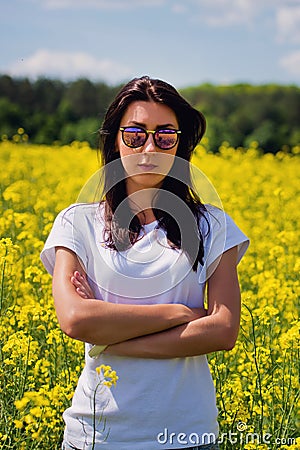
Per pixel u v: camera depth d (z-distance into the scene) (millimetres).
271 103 28281
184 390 3049
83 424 3102
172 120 3139
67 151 16438
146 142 3100
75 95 26562
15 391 4336
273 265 7840
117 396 3041
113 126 3203
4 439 3908
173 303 3115
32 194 10680
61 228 3227
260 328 5512
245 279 7148
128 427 3031
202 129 3256
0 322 4902
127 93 3139
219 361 4938
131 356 3041
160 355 3018
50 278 5895
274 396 4734
